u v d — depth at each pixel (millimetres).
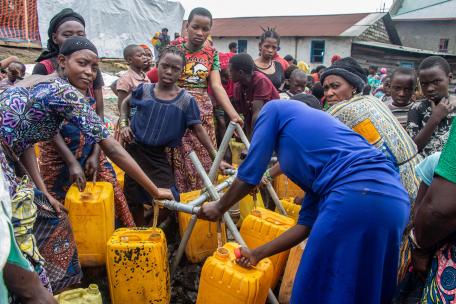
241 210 3686
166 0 17531
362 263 1856
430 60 3377
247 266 2393
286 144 2053
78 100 2320
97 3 15391
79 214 2812
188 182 3791
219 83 3850
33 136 2396
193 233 3240
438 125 3381
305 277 1930
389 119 2535
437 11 32812
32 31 13719
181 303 3010
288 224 2926
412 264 2006
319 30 25781
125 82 4531
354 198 1834
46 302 1329
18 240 1415
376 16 27078
